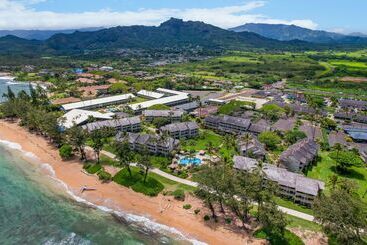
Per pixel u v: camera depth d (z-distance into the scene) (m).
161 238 96.38
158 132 183.00
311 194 108.62
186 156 150.75
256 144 154.00
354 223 84.25
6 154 161.00
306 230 97.31
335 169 142.00
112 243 93.62
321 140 176.38
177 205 112.44
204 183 106.19
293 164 134.75
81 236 96.56
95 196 119.75
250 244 92.50
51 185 128.25
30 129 197.50
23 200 116.50
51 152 161.62
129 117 197.00
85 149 162.00
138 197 118.00
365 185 127.56
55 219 105.06
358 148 164.25
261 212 95.94
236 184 101.81
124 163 129.00
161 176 131.50
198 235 97.56
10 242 93.19
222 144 169.62
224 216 106.06
